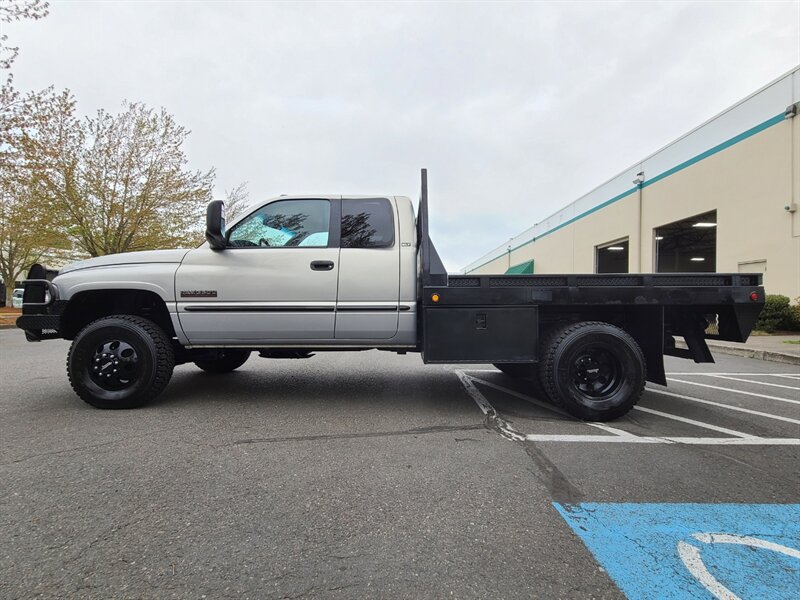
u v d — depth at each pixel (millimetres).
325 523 2006
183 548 1803
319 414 3840
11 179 13641
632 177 18062
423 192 3857
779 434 3385
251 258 4008
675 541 1894
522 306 3779
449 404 4242
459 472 2596
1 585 1564
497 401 4379
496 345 3766
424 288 3754
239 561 1721
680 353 4219
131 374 3926
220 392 4707
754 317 3758
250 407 4062
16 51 12000
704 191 14156
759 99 12078
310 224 4160
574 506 2195
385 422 3613
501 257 38906
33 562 1697
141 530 1931
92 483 2396
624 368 3705
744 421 3756
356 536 1902
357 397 4516
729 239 13094
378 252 4051
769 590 1577
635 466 2715
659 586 1600
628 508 2180
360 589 1567
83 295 4098
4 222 18094
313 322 3986
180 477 2486
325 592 1552
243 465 2668
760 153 12070
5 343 9977
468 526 1995
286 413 3863
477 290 3760
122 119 18203
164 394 4586
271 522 2010
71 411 3855
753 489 2408
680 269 22797
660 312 3832
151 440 3104
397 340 4066
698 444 3135
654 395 4828
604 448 3033
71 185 17109
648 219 17062
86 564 1691
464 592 1554
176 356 4469
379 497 2266
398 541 1868
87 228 17922
